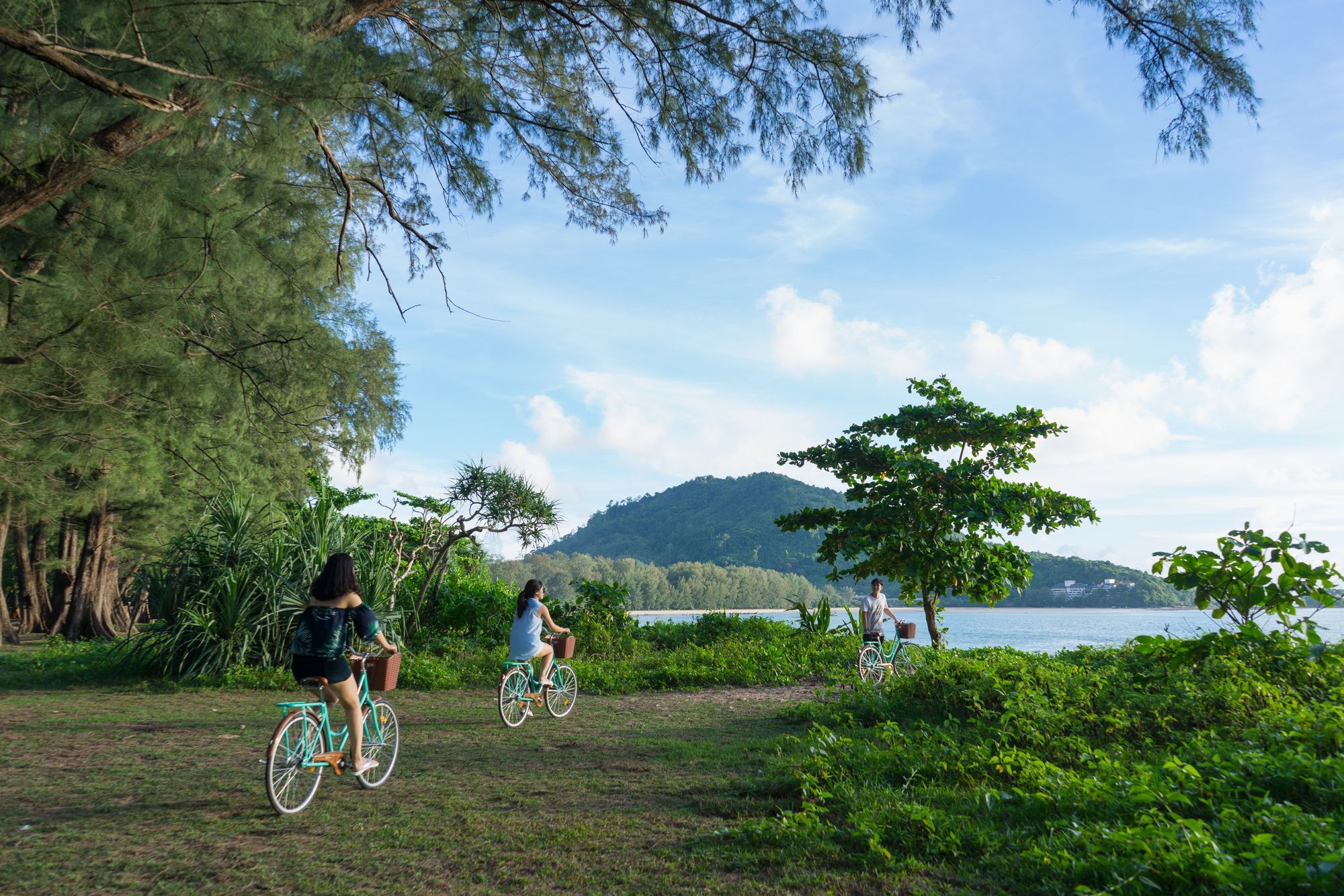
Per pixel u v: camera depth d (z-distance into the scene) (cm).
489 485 1842
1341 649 782
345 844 497
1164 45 870
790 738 810
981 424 1922
